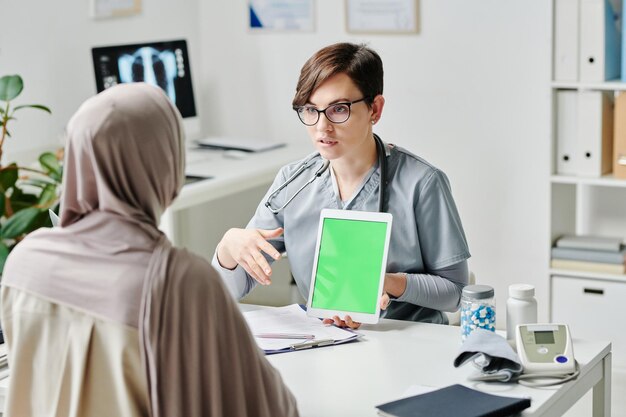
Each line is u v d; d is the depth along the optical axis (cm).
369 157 247
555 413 198
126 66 423
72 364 162
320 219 244
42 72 414
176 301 155
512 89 422
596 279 386
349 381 206
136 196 158
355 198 249
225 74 497
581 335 393
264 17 478
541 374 203
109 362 159
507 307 221
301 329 236
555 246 398
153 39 472
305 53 471
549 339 209
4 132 361
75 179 160
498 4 418
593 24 370
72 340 161
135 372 158
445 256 246
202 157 438
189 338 156
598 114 377
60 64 423
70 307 161
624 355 385
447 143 441
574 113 383
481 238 441
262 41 482
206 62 501
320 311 240
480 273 443
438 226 247
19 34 402
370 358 219
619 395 375
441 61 436
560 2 374
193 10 495
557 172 391
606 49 374
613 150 393
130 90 159
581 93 379
